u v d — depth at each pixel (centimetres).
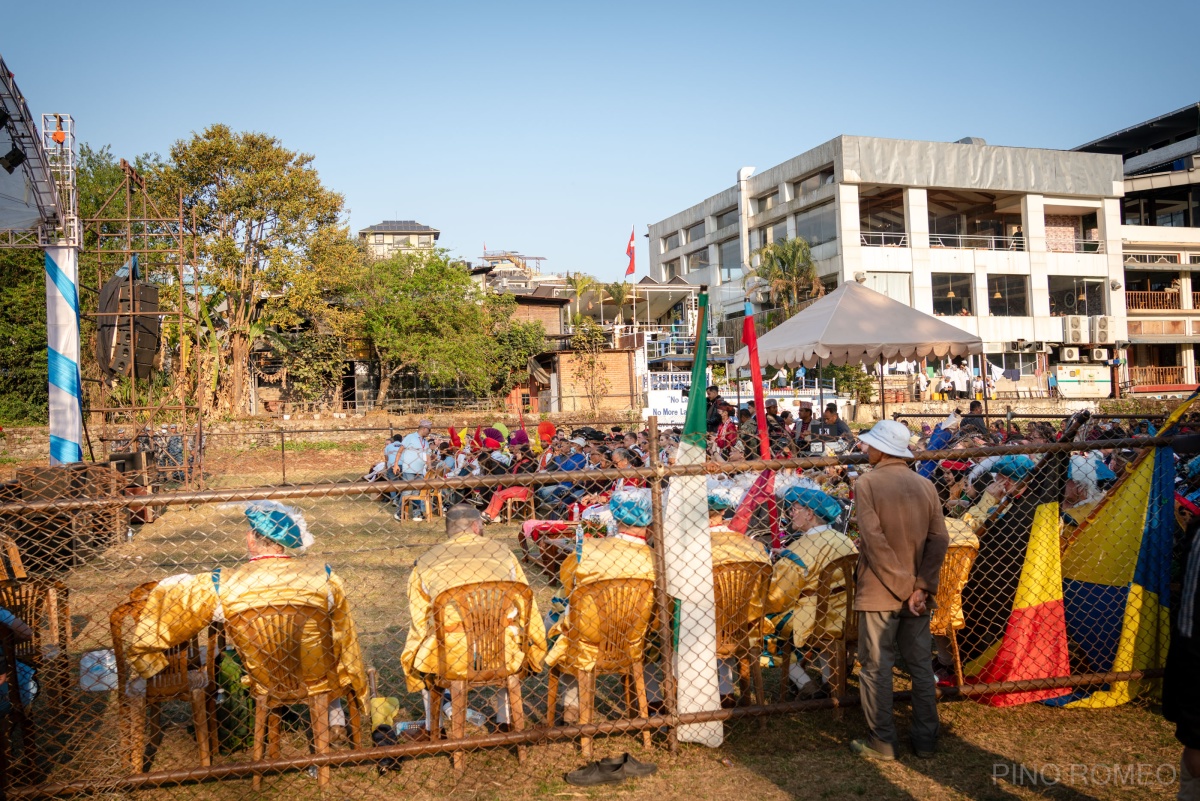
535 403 3225
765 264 3556
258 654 373
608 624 405
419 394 3244
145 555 896
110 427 1644
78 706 470
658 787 379
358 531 1055
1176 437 462
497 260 7519
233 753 420
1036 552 466
